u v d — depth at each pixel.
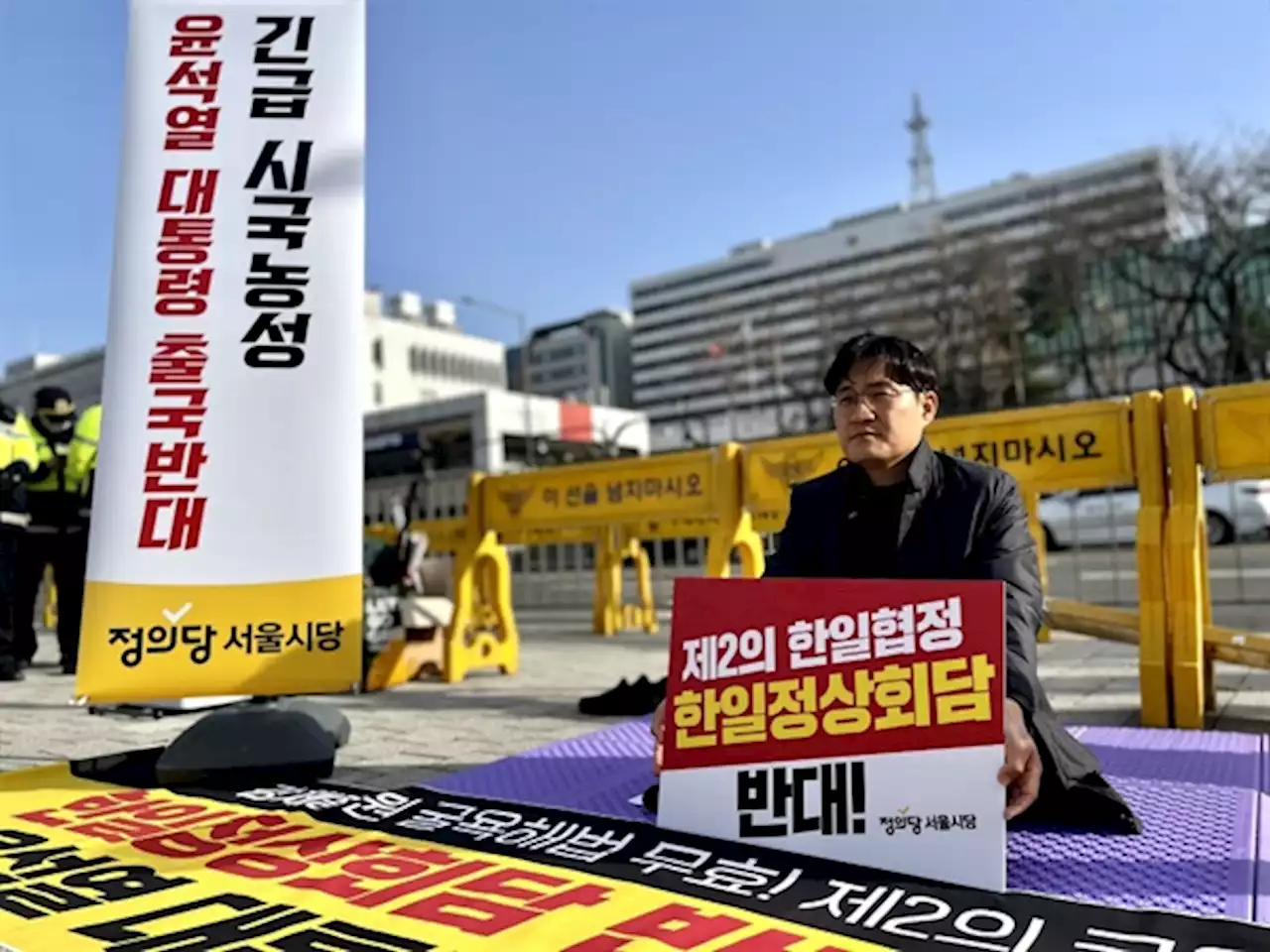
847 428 2.72
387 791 3.24
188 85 3.57
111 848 2.62
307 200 3.58
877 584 2.50
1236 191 25.78
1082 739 3.90
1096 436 4.66
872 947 1.88
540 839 2.63
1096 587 11.84
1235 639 4.27
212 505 3.48
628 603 11.85
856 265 87.94
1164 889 2.19
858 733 2.42
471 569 6.60
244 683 3.45
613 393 108.88
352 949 1.90
